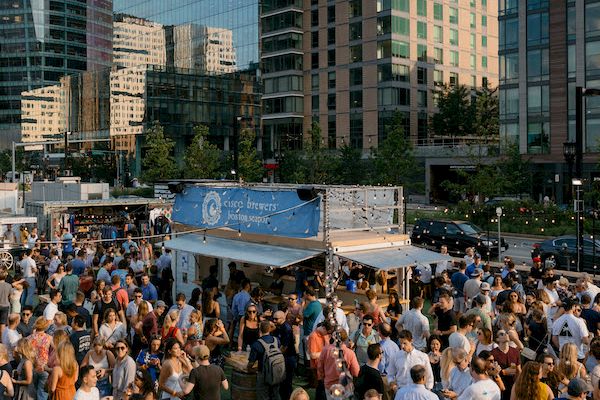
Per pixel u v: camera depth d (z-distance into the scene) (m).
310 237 15.60
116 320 12.81
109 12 197.12
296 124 96.81
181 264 19.88
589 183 59.91
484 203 51.91
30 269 20.38
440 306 13.12
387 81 86.62
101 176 117.94
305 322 13.50
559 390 9.52
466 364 9.38
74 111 142.50
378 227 16.62
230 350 14.95
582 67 61.22
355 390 9.77
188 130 111.06
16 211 40.94
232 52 121.12
